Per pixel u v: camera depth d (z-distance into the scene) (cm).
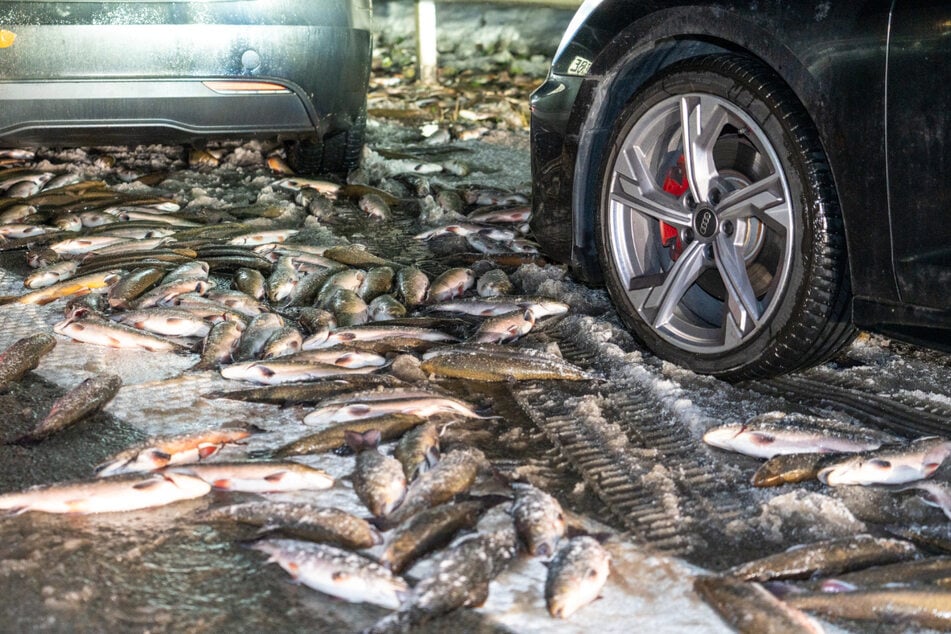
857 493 300
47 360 361
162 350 369
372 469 293
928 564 270
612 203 369
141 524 290
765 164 335
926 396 342
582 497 302
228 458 313
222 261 427
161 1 451
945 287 305
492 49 998
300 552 270
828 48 315
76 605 267
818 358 334
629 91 377
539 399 343
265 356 357
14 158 572
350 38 486
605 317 395
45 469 310
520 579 275
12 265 437
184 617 265
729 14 336
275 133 483
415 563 278
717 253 345
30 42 448
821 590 266
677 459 317
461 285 411
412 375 351
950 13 295
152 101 460
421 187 530
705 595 266
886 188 310
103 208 490
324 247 439
